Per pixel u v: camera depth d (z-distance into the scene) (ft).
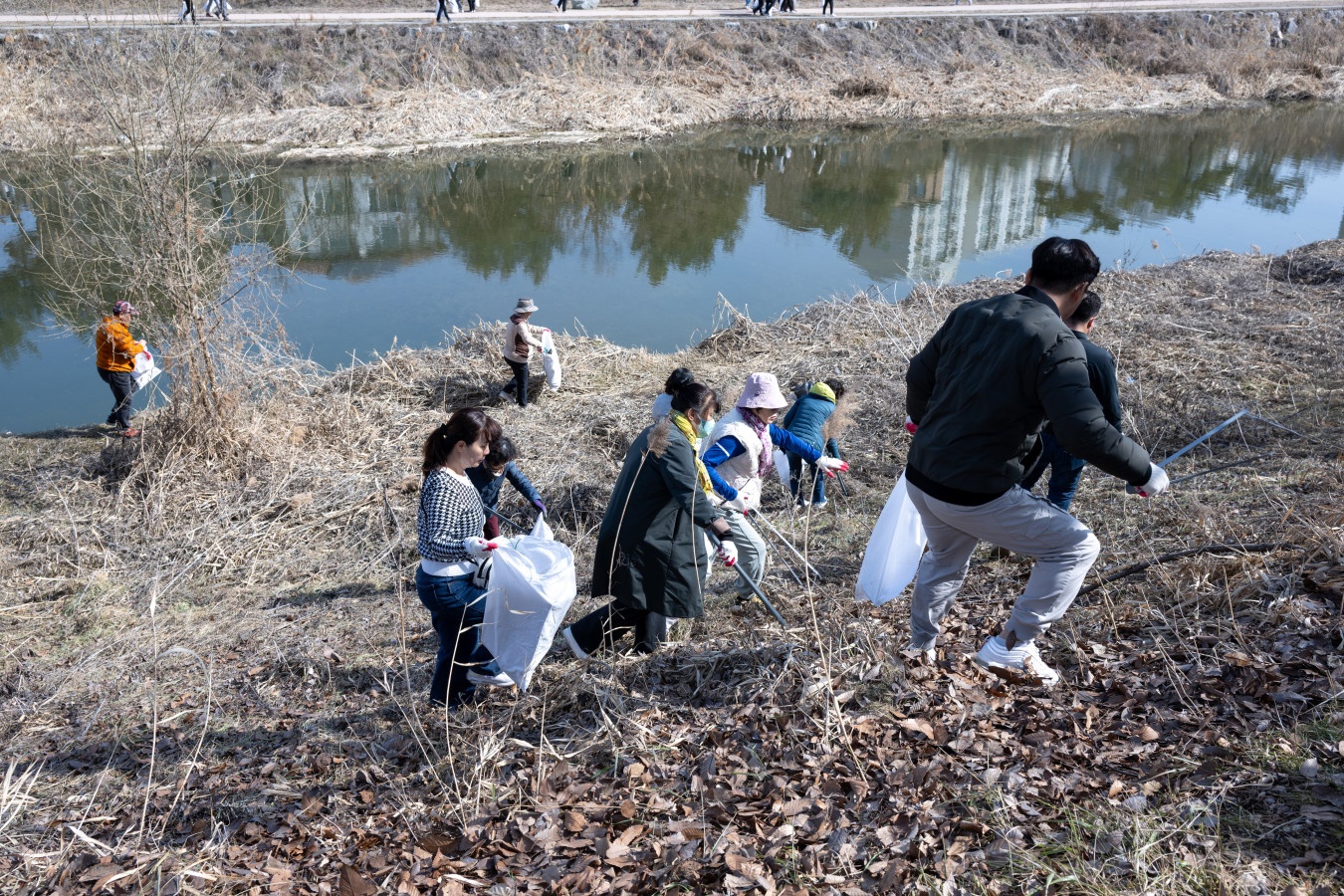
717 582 17.54
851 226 61.87
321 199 65.57
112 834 12.40
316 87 86.99
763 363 32.14
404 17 104.42
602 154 83.15
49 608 19.89
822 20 113.19
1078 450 9.58
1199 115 104.88
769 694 12.75
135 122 25.27
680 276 51.01
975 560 16.92
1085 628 13.64
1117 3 136.26
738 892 9.20
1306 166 78.43
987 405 10.18
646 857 10.05
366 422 27.84
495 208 65.62
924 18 117.60
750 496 16.67
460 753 13.01
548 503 22.77
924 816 9.89
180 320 24.95
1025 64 116.67
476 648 14.25
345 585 20.15
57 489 24.57
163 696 15.89
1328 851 8.30
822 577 17.39
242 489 24.11
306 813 12.30
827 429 20.97
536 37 99.91
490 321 43.45
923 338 32.19
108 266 30.78
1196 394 23.67
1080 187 71.15
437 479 13.42
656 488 13.93
